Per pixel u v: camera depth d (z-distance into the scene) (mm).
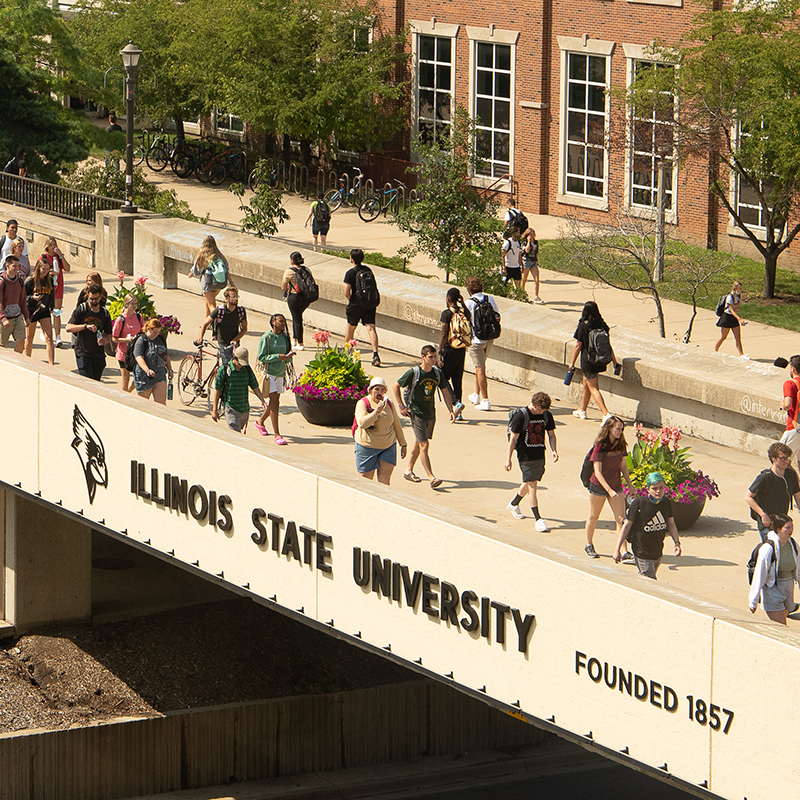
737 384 23391
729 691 12914
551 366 27078
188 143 68875
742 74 40062
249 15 59406
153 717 26562
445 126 59062
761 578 15117
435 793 27781
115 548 33250
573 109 53719
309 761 27969
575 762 29500
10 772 25516
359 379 25000
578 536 18844
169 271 37031
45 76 57000
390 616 16484
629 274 42312
